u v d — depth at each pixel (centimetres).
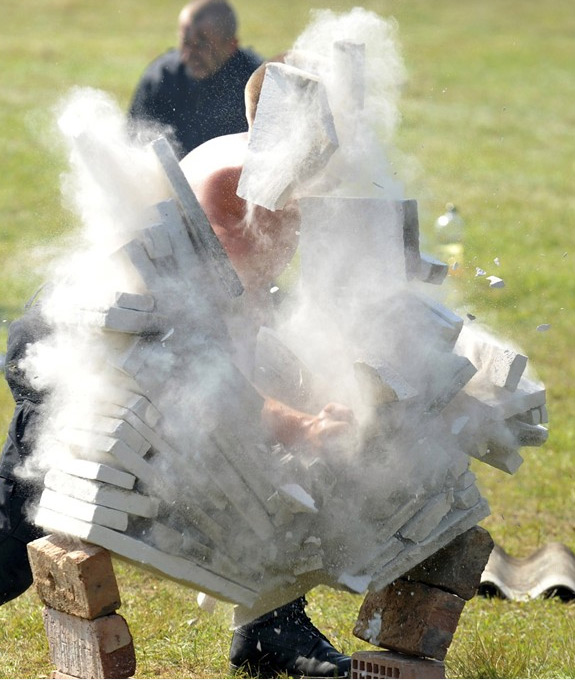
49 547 1005
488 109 6544
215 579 1011
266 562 1030
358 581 1041
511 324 3247
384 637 1116
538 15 9919
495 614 1527
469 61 7938
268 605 1106
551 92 7138
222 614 1461
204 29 1853
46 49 7431
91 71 6700
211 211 1070
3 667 1294
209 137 1739
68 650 1019
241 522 1009
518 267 3819
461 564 1093
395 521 1044
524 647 1355
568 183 5109
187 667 1326
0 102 5844
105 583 981
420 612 1096
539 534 1877
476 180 5000
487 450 1088
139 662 1326
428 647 1088
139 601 1508
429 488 1051
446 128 5959
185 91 1856
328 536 1040
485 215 4478
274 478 997
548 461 2217
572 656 1333
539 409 1100
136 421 959
